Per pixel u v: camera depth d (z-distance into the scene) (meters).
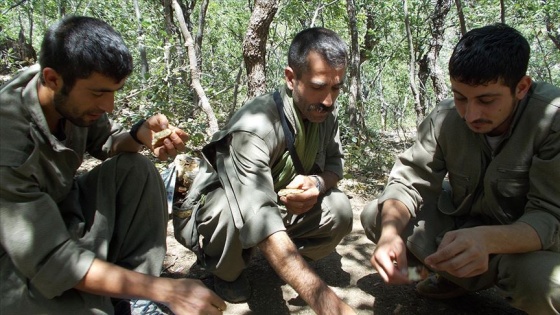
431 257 1.74
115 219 1.85
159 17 7.54
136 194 1.84
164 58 4.71
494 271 2.01
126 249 1.87
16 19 12.09
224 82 7.41
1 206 1.49
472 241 1.71
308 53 2.00
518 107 1.92
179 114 5.05
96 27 1.52
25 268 1.49
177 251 2.88
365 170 4.92
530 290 1.78
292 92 2.15
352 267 2.75
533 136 1.90
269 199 1.99
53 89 1.55
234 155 2.09
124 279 1.50
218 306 1.51
